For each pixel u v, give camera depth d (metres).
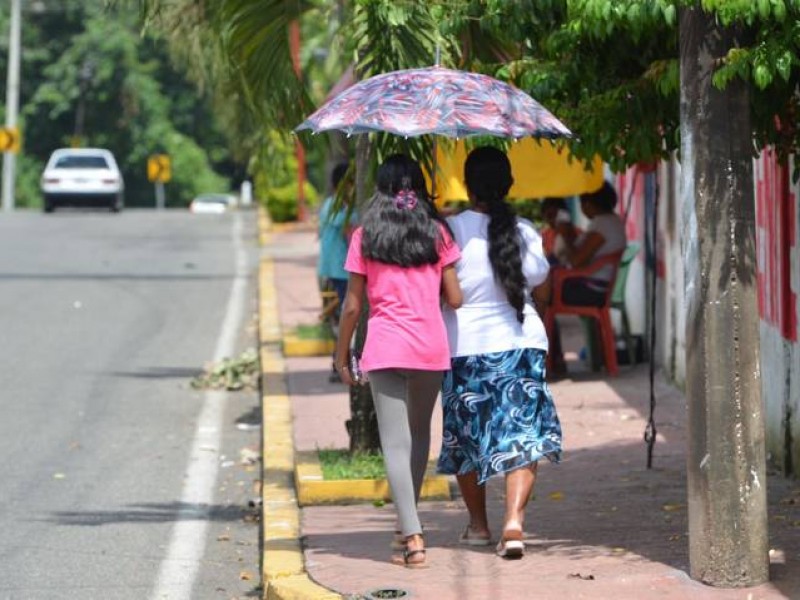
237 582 16.06
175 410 27.03
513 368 14.48
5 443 23.89
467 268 14.50
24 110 138.62
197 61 24.27
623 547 15.04
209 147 152.00
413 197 14.30
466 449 14.67
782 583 13.33
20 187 135.12
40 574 16.31
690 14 12.81
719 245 12.92
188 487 20.92
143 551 17.36
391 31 17.55
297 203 73.06
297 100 20.16
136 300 43.62
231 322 39.34
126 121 140.12
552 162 24.98
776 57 12.08
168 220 80.00
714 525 13.27
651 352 19.42
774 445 19.31
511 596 13.26
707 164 12.88
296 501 18.30
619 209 33.16
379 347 14.17
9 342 35.22
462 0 15.92
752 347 13.10
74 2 139.88
